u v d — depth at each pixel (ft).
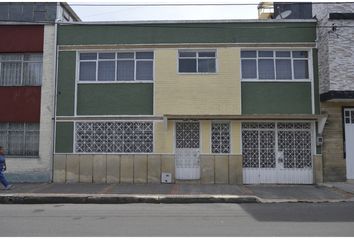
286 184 55.83
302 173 56.49
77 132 57.82
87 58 59.16
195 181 56.29
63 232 26.99
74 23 58.85
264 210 36.96
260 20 57.88
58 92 58.34
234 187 52.21
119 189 49.90
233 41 57.62
